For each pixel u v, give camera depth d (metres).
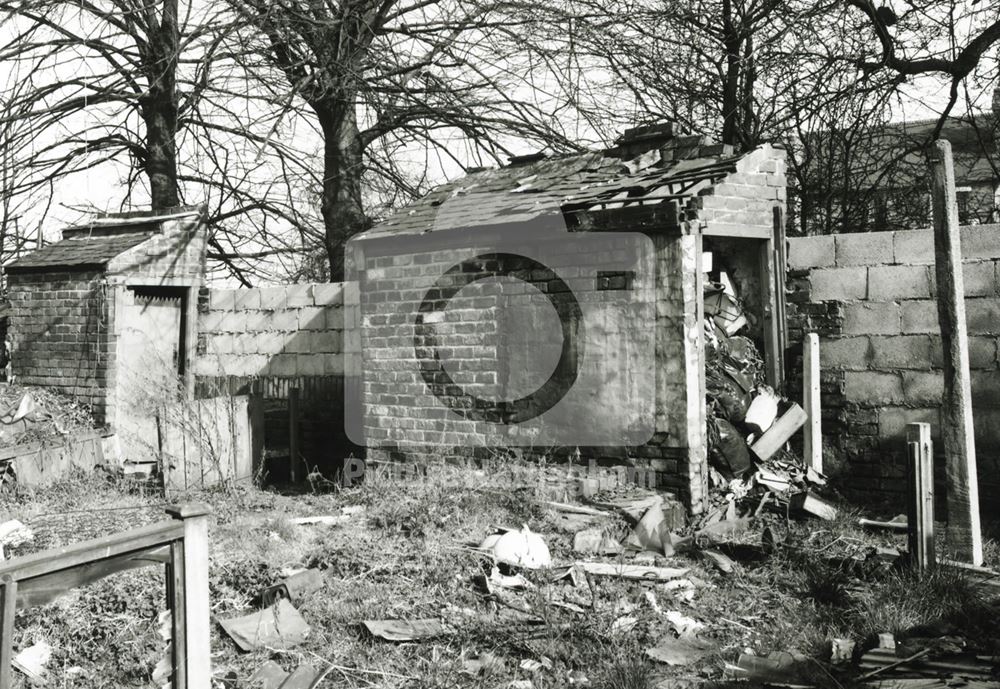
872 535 7.66
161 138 16.03
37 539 7.43
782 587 6.46
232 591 6.29
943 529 7.70
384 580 6.48
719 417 8.76
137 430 12.03
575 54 12.91
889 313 8.96
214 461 9.98
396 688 5.00
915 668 4.96
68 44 14.55
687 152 9.45
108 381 11.77
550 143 14.62
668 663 5.25
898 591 5.94
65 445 10.50
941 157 6.90
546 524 7.58
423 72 14.34
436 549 6.93
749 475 8.70
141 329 12.35
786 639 5.54
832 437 9.27
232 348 12.98
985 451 8.52
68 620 5.70
